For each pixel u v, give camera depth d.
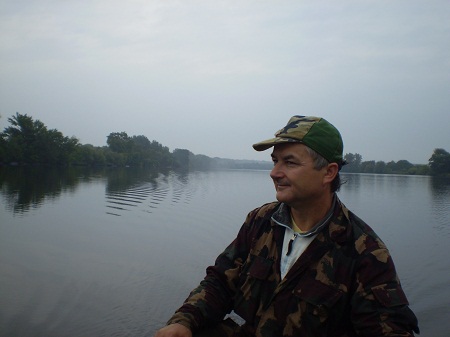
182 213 20.38
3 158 61.81
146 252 12.11
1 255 10.98
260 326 2.24
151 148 127.25
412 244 14.41
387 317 1.94
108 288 8.70
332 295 2.07
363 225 2.20
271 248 2.35
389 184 57.62
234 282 2.54
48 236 13.73
